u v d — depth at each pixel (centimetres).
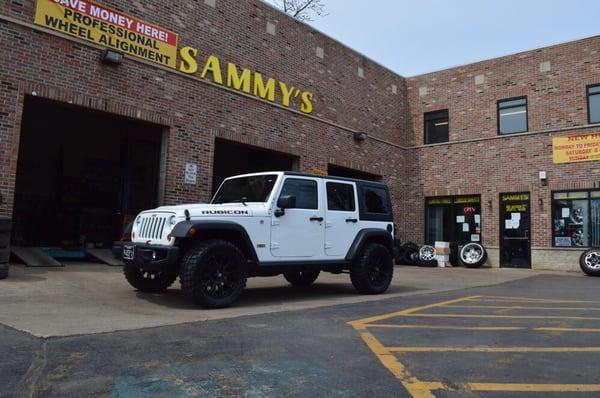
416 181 2141
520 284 1275
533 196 1836
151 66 1224
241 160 1836
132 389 377
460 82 2073
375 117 1998
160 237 726
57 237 1648
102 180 1759
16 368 415
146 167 1584
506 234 1884
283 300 848
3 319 594
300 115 1633
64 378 396
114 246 806
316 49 1722
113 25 1159
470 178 2000
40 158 1652
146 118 1208
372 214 955
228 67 1405
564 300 931
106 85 1140
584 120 1767
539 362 481
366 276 927
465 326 650
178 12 1293
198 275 702
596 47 1770
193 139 1305
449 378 427
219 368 434
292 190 838
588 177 1733
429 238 2095
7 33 998
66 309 677
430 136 2144
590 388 406
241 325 612
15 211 1587
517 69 1936
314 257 852
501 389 401
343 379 415
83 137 1731
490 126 1977
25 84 1016
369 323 651
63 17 1077
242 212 764
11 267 1021
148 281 839
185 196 1279
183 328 584
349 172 1978
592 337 593
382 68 2062
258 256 779
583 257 1597
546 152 1831
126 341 514
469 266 1881
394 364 463
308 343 530
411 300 889
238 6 1451
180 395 368
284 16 1603
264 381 404
